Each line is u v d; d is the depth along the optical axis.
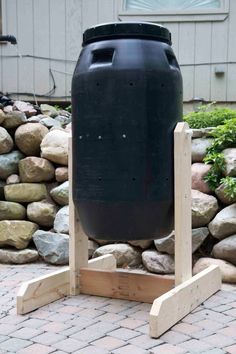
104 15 6.33
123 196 2.49
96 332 2.36
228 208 3.40
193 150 3.79
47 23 6.41
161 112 2.53
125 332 2.36
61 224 3.81
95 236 2.69
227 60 6.19
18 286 3.17
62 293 2.93
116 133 2.49
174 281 2.69
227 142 3.68
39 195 4.03
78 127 2.63
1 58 6.49
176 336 2.30
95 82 2.52
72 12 6.36
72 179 2.76
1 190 4.11
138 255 3.64
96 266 3.18
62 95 6.45
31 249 3.86
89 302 2.83
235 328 2.40
